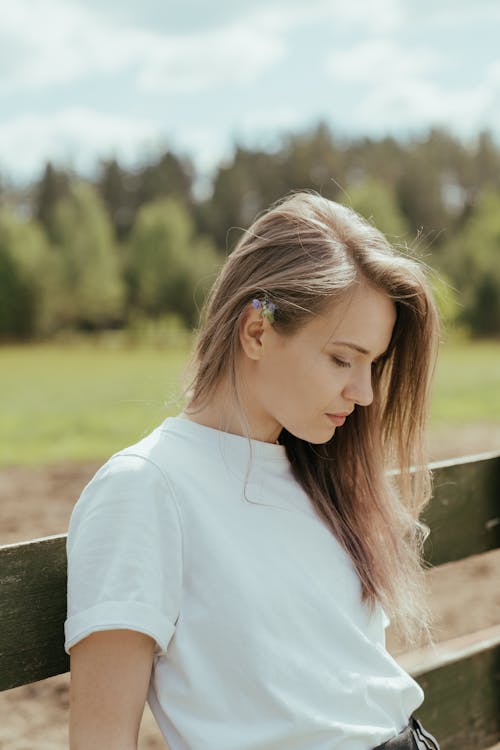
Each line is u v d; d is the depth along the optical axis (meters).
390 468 1.88
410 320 1.59
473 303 55.75
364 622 1.54
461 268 57.53
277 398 1.43
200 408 1.46
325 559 1.50
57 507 5.61
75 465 7.47
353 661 1.42
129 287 62.72
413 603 1.72
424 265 1.66
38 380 22.52
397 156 76.06
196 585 1.29
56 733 2.72
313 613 1.39
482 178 75.00
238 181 71.88
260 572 1.36
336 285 1.37
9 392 17.83
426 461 1.73
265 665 1.28
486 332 55.97
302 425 1.44
